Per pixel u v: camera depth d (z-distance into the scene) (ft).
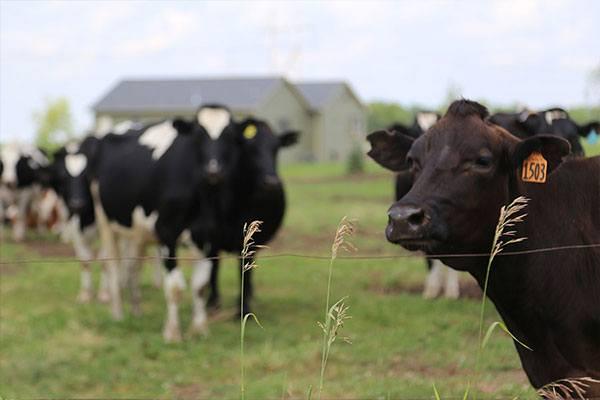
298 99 185.57
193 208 33.22
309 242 58.75
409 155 16.48
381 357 28.76
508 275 16.29
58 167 59.16
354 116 200.54
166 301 41.01
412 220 15.05
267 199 36.81
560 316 16.30
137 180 34.17
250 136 35.47
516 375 25.68
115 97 184.44
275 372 28.14
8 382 27.48
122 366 29.48
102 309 38.81
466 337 31.09
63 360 29.76
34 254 57.11
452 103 16.40
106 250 37.17
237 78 183.83
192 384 27.66
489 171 15.60
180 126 33.37
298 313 37.01
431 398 22.85
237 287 43.75
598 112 66.95
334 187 104.47
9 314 37.78
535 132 26.40
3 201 64.44
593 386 16.22
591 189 16.76
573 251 16.28
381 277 44.62
